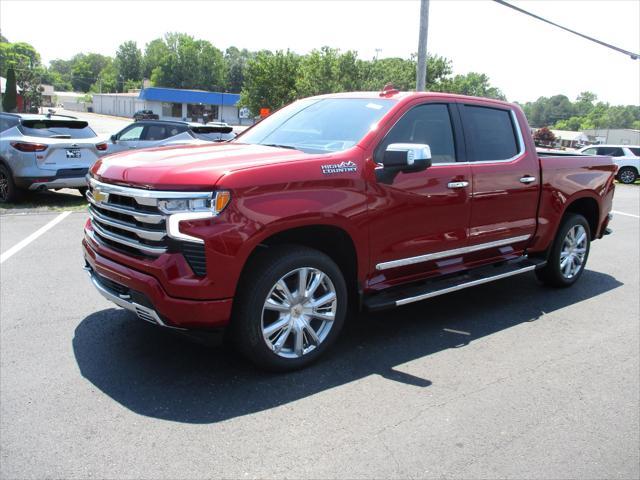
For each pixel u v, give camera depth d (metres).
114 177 3.76
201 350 4.30
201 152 4.12
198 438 3.18
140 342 4.41
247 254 3.54
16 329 4.61
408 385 3.91
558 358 4.49
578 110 186.75
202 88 142.25
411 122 4.60
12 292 5.55
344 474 2.92
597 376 4.20
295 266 3.81
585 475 3.02
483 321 5.27
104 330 4.63
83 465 2.91
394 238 4.36
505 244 5.43
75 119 11.19
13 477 2.80
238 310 3.68
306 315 3.99
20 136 10.36
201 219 3.41
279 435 3.24
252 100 45.75
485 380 4.05
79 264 6.63
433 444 3.23
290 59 44.44
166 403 3.54
